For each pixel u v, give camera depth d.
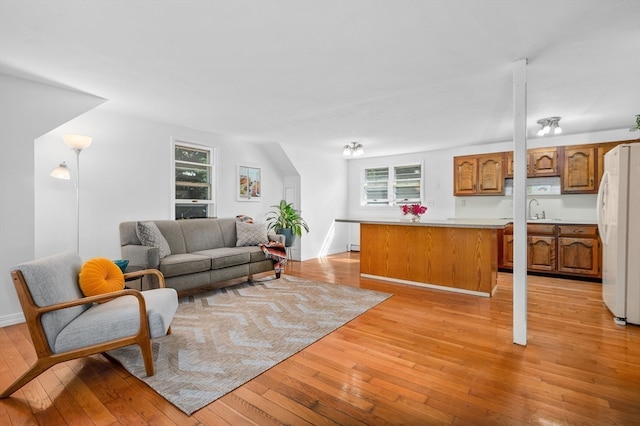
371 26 2.00
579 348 2.38
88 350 1.88
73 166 3.58
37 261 1.92
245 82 2.94
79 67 2.62
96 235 3.76
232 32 2.08
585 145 4.66
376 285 4.29
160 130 4.41
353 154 5.64
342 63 2.54
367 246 4.70
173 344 2.46
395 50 2.32
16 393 1.84
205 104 3.58
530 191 5.22
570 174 4.76
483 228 3.65
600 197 3.36
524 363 2.16
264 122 4.34
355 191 7.53
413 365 2.14
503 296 3.77
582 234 4.48
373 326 2.83
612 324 2.86
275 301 3.56
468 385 1.90
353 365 2.14
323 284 4.33
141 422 1.59
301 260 6.27
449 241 3.99
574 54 2.36
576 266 4.52
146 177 4.25
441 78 2.83
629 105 3.55
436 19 1.92
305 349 2.38
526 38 2.13
